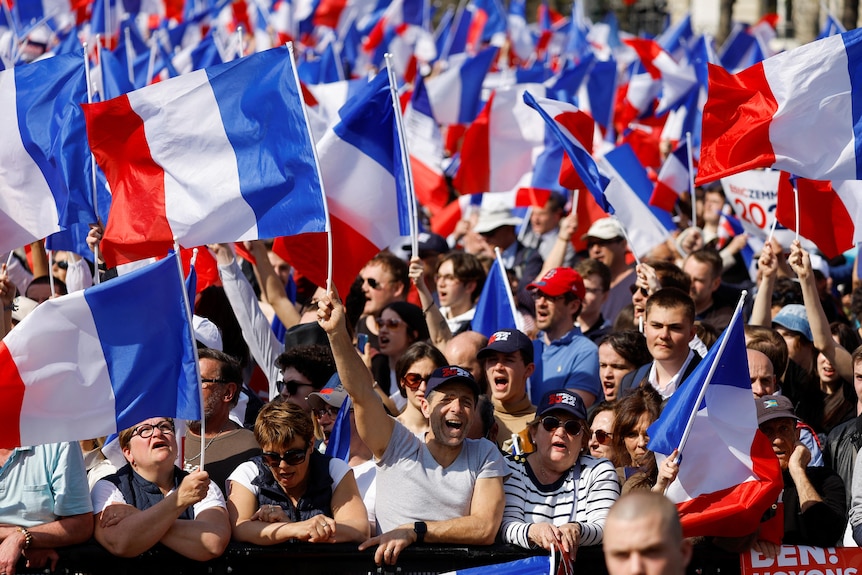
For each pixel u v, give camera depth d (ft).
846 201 53.93
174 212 42.93
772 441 42.47
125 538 38.75
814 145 48.47
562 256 77.30
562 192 86.28
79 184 48.42
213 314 59.00
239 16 155.22
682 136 102.89
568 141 59.82
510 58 161.07
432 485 41.01
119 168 43.04
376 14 151.33
